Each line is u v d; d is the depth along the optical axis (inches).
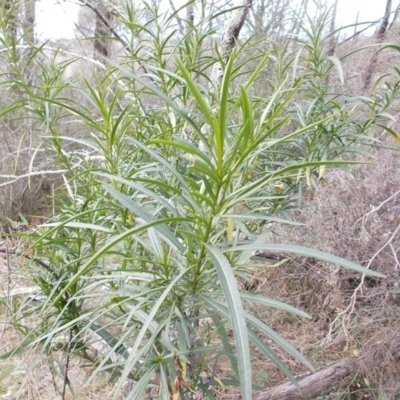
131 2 50.9
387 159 73.9
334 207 73.7
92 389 68.7
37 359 47.7
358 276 71.7
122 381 27.5
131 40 51.6
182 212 34.1
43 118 47.7
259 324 31.5
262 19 141.6
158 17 48.7
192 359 48.6
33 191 133.4
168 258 34.0
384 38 130.1
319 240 75.2
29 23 96.3
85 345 50.1
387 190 71.6
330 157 57.2
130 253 36.8
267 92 79.6
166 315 36.1
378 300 70.9
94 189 49.0
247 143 22.7
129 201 27.5
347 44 139.7
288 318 84.6
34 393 59.7
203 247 28.5
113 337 45.5
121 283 39.2
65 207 46.1
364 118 59.7
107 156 41.2
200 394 53.9
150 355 42.3
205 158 22.3
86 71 126.4
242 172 34.9
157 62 50.8
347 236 70.9
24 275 48.8
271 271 82.4
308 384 65.4
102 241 46.1
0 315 71.6
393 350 66.7
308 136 52.4
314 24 53.2
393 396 65.8
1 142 125.3
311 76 56.5
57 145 50.6
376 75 121.0
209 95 45.3
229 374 69.5
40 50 48.2
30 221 132.4
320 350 74.2
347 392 66.2
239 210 49.3
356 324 68.7
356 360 66.6
